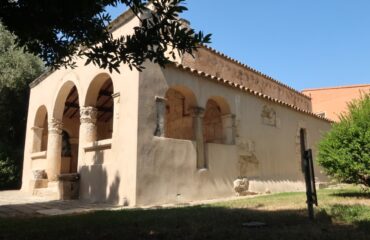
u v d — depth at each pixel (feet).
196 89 37.76
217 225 17.25
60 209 27.94
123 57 16.16
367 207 22.33
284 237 14.02
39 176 46.06
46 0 13.94
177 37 15.11
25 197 40.29
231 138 41.55
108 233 15.60
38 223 19.36
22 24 14.89
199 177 35.94
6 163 59.06
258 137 45.85
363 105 31.35
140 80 32.07
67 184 36.76
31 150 52.75
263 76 59.47
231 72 51.90
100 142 35.50
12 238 15.07
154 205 30.22
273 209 23.63
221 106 42.52
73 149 60.18
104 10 15.79
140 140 30.86
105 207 28.76
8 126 65.31
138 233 15.47
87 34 16.35
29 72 66.28
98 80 39.42
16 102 66.33
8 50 66.80
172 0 15.05
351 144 29.37
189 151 35.47
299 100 70.44
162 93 33.86
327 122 65.00
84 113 39.73
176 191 33.09
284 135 51.34
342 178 30.60
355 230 15.25
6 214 25.49
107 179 33.19
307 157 19.43
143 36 15.58
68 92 47.29
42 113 53.62
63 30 16.31
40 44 17.57
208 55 47.91
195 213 22.04
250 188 42.34
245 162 42.88
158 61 15.98
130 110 32.14
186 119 47.78
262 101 48.11
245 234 14.70
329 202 26.35
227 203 28.91
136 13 15.30
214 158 38.55
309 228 15.99
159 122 32.99
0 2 13.83
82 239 14.55
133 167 30.30
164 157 32.65
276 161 48.29
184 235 14.90
